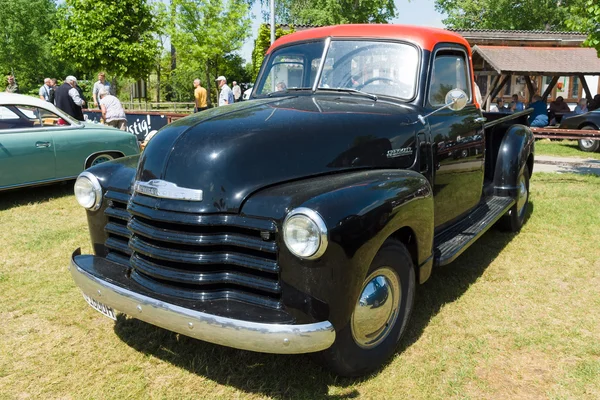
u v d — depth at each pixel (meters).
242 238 2.58
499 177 5.32
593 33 8.74
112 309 3.03
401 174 3.07
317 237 2.37
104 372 3.09
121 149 7.93
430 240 3.22
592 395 2.82
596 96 17.45
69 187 8.00
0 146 6.62
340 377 2.96
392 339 3.05
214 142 2.71
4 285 4.30
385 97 3.74
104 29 21.42
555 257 4.90
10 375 3.06
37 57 50.34
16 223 6.05
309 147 2.90
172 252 2.66
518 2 35.16
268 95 4.15
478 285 4.26
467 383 2.94
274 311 2.52
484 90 21.42
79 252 3.28
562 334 3.45
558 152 13.03
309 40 4.12
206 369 3.10
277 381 2.95
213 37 29.78
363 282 2.64
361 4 35.53
